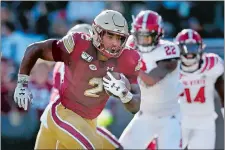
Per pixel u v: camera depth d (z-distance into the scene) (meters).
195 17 29.62
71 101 14.62
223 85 20.00
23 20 28.41
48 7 28.94
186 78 19.75
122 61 14.41
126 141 17.89
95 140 14.45
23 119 24.83
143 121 17.83
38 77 24.45
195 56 19.45
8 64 25.52
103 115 24.36
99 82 14.39
